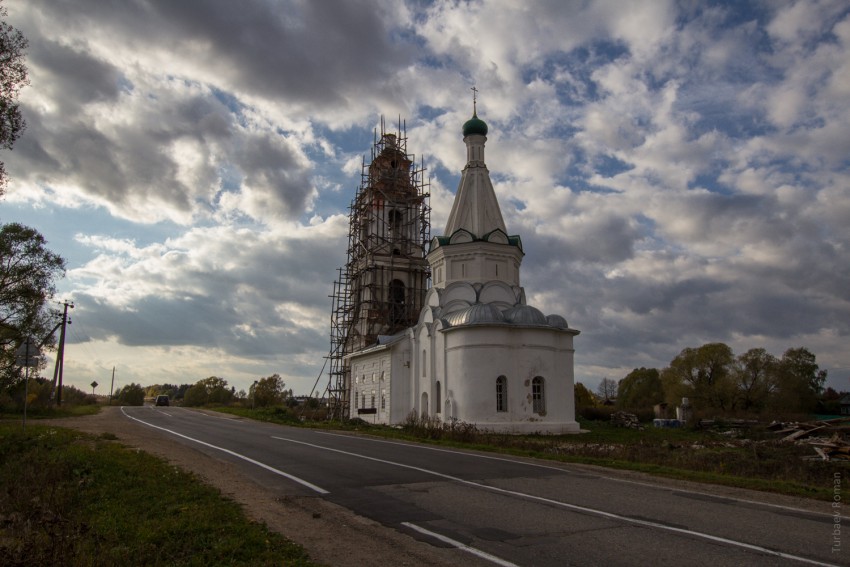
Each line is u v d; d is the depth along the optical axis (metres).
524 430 38.72
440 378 42.34
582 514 11.51
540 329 40.97
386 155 62.75
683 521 10.98
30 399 49.56
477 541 9.56
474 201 47.94
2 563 8.01
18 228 39.75
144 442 23.83
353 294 62.12
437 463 18.95
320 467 17.73
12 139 19.47
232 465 17.86
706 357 73.19
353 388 57.31
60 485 13.80
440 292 45.78
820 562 8.52
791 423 44.28
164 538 9.59
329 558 8.66
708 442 33.22
